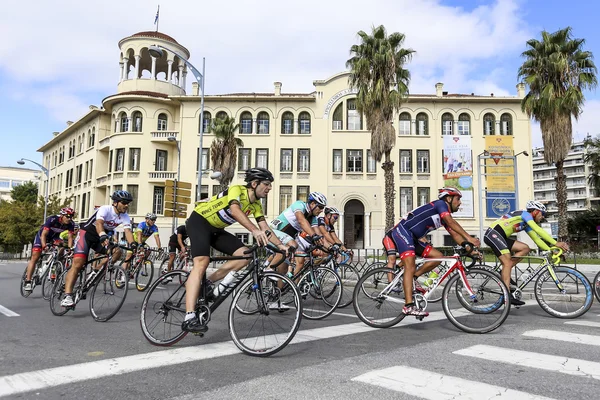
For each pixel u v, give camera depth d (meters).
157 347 4.12
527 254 6.62
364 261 12.40
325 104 33.94
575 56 20.81
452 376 3.19
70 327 5.16
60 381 3.09
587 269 15.70
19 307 6.89
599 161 37.06
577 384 3.02
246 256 4.16
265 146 33.62
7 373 3.29
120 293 5.48
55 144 49.62
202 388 2.94
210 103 34.12
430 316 6.13
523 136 32.75
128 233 6.30
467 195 32.12
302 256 6.56
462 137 32.78
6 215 36.59
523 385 3.00
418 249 5.52
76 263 5.89
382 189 32.81
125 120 34.59
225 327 5.16
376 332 4.97
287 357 3.76
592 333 4.84
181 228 10.29
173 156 34.72
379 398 2.74
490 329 4.87
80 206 39.47
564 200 21.23
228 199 4.08
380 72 19.88
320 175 33.16
